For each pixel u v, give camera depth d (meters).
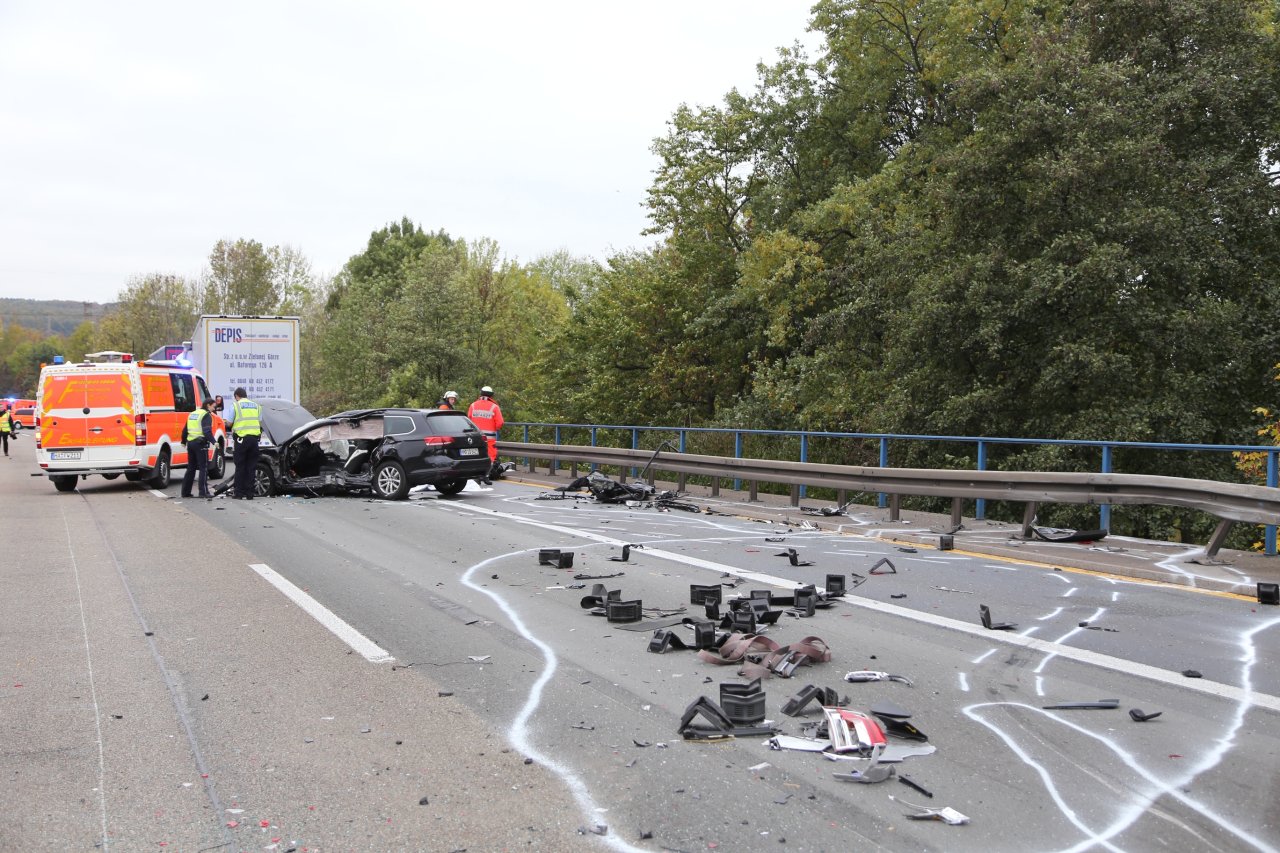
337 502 16.92
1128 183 17.59
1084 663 6.22
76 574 9.94
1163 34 18.81
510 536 12.27
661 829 3.91
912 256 20.61
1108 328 17.08
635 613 7.50
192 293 79.12
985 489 11.72
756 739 4.94
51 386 19.81
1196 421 16.70
